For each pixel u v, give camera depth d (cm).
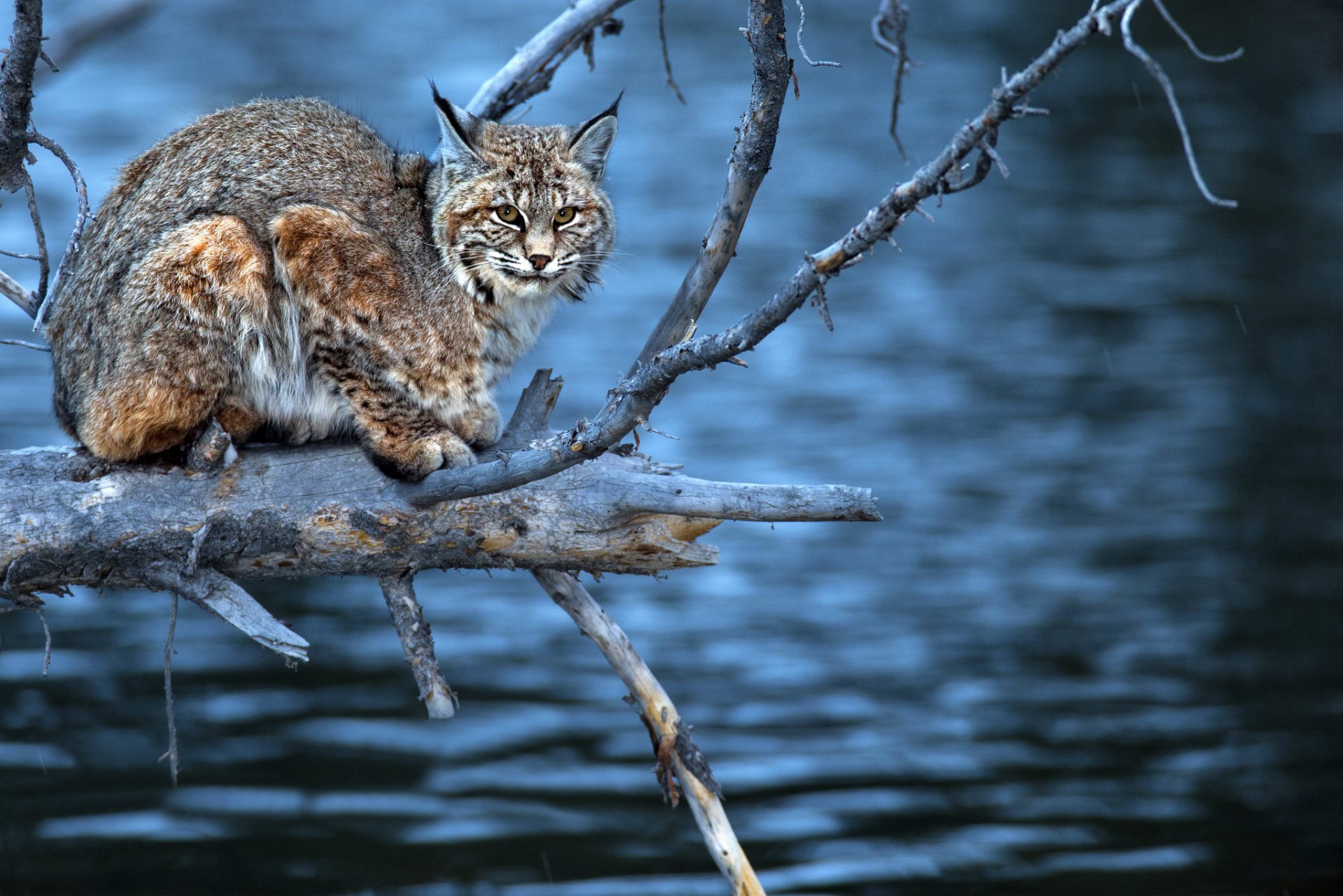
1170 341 3272
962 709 1877
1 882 1512
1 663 1945
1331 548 2284
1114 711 1877
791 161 4759
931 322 3391
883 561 2262
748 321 698
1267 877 1558
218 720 1845
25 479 861
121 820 1634
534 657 1994
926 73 5922
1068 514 2408
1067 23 6719
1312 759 1772
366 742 1802
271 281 931
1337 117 5328
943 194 648
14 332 3025
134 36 5834
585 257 1055
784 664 1966
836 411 2823
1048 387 2989
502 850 1606
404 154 1040
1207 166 4809
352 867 1566
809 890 1540
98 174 3956
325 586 2211
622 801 1702
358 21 6366
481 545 867
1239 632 2055
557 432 938
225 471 873
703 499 829
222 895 1512
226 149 961
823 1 7156
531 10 6656
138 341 887
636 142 4925
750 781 1720
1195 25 6350
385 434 945
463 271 991
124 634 2042
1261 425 2794
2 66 832
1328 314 3456
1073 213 4338
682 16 6706
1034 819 1664
